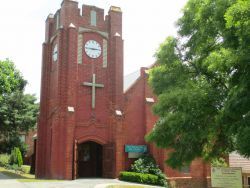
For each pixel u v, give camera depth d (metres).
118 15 36.97
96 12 36.31
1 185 25.83
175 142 17.94
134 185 28.81
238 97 11.59
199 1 18.05
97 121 34.56
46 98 36.97
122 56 36.34
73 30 34.47
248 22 10.88
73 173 32.28
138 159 34.69
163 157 34.25
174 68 19.14
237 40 12.93
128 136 35.53
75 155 32.66
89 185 27.48
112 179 33.28
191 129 16.08
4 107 50.56
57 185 26.83
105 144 34.69
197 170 35.94
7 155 56.38
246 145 11.24
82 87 34.47
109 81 35.69
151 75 20.31
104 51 36.00
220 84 16.09
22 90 54.12
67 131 32.59
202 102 15.41
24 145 60.06
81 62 34.81
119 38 36.34
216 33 16.33
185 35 18.92
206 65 16.19
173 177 34.53
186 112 15.91
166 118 17.78
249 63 11.30
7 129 52.47
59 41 34.38
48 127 35.88
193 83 17.55
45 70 37.44
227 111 12.40
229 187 16.41
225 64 12.62
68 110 32.88
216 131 15.85
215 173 16.78
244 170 35.75
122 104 35.53
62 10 35.47
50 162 33.59
